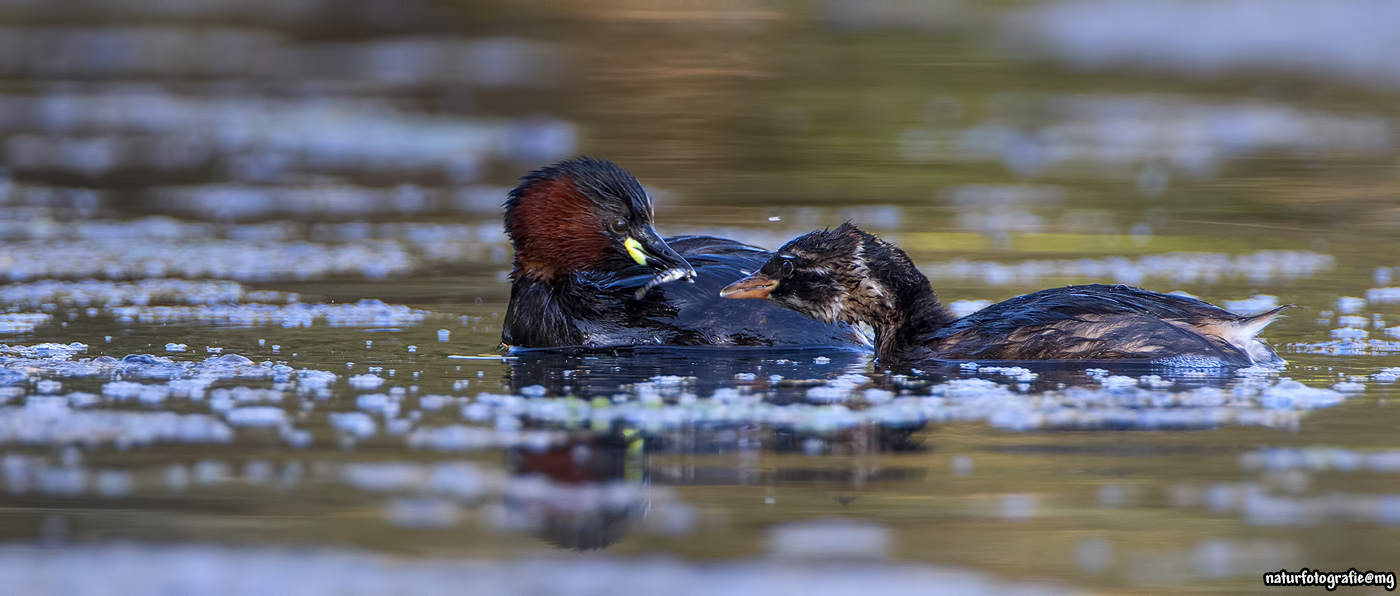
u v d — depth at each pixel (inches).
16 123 1164.5
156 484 336.5
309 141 1115.9
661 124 1151.0
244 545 296.7
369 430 386.0
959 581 280.1
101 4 1784.0
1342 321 558.6
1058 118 1189.1
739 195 906.1
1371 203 868.6
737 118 1173.1
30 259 704.4
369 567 283.4
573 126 1147.3
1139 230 800.3
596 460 359.3
